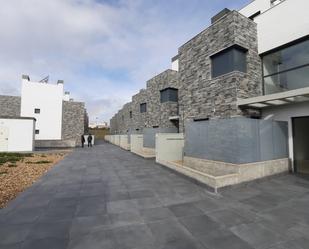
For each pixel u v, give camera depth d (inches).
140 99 901.2
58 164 456.1
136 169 392.8
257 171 281.3
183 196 225.9
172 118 635.5
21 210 186.1
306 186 262.1
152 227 152.4
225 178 246.8
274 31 377.7
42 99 1091.9
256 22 407.5
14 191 244.4
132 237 137.9
